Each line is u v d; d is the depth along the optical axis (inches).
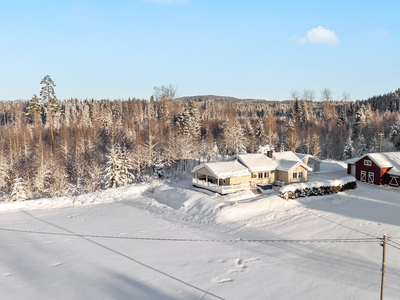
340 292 549.3
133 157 2020.2
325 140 3016.7
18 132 2650.1
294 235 857.5
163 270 651.5
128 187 1517.0
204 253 745.6
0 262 708.7
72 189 1670.8
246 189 1317.7
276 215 1039.0
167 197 1291.8
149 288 571.8
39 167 1758.1
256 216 1036.5
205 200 1157.1
